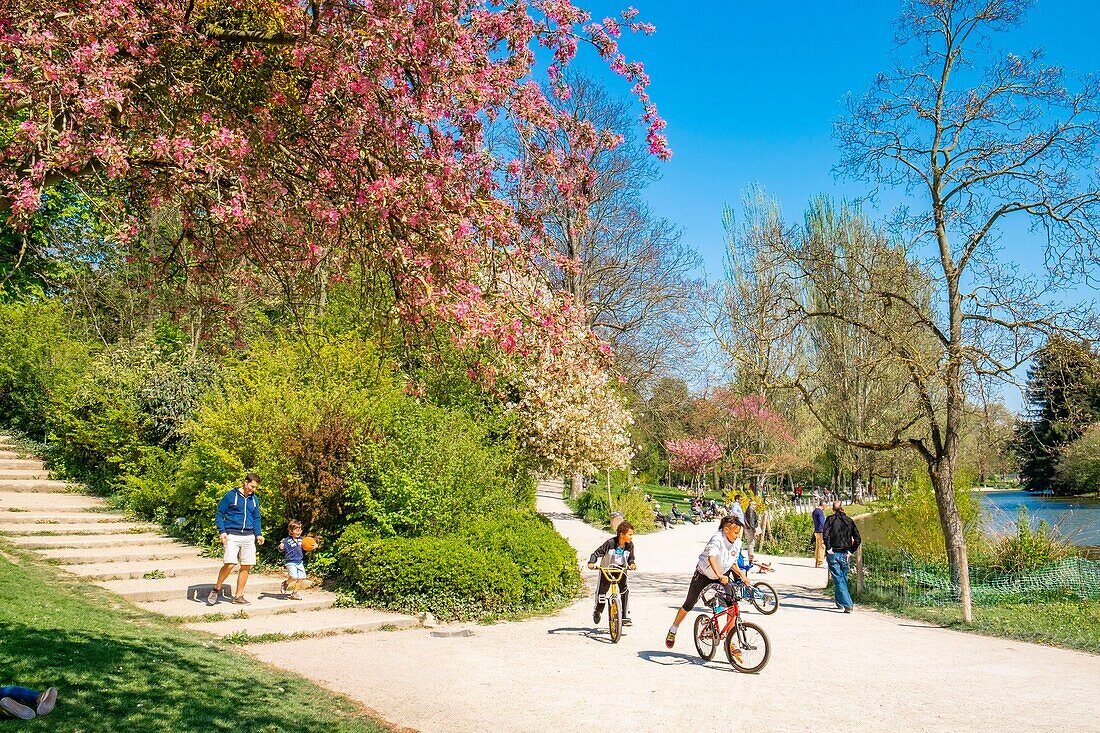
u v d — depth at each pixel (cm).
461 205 510
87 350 2072
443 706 700
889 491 1844
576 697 739
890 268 1417
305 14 547
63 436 1730
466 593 1186
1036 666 933
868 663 921
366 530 1309
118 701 542
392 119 520
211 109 557
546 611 1268
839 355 3316
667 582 1736
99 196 552
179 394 1697
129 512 1498
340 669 822
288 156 552
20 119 467
